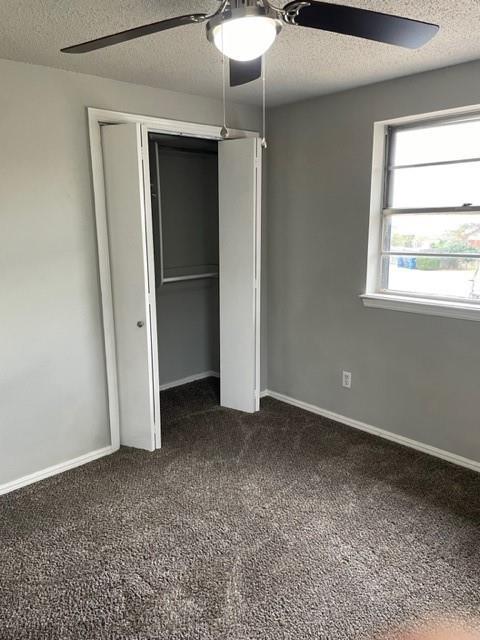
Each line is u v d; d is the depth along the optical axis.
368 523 2.31
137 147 2.68
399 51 2.26
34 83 2.43
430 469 2.81
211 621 1.75
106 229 2.83
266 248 3.78
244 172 3.27
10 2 1.67
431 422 2.96
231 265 3.48
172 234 4.09
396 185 3.04
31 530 2.28
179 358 4.33
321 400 3.62
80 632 1.71
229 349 3.66
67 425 2.84
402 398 3.09
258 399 3.69
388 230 3.12
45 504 2.50
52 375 2.73
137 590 1.90
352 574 1.98
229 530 2.27
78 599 1.86
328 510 2.42
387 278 3.18
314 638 1.68
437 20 1.88
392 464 2.88
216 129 3.27
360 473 2.77
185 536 2.23
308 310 3.56
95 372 2.93
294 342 3.72
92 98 2.65
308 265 3.50
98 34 1.99
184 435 3.29
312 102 3.23
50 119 2.51
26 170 2.46
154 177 3.67
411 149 2.93
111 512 2.42
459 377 2.79
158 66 2.46
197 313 4.39
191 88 2.94
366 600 1.84
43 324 2.65
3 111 2.34
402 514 2.38
